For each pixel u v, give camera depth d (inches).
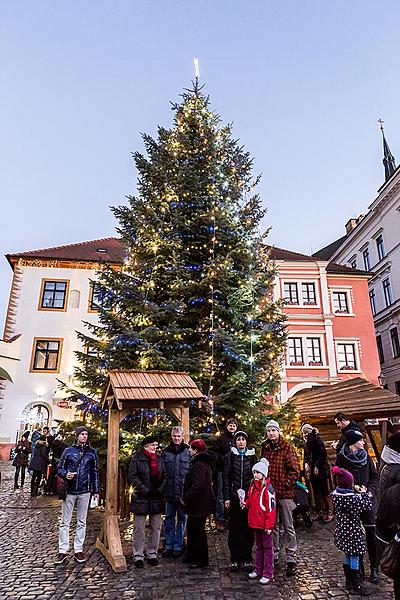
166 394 268.7
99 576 211.8
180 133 502.0
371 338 1063.6
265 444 237.9
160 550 255.1
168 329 378.3
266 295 477.1
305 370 998.4
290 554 211.9
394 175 1251.8
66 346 981.8
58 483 468.4
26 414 923.4
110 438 263.4
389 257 1304.1
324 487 325.4
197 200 458.6
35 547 265.1
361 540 190.1
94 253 1106.7
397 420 550.3
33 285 1018.7
